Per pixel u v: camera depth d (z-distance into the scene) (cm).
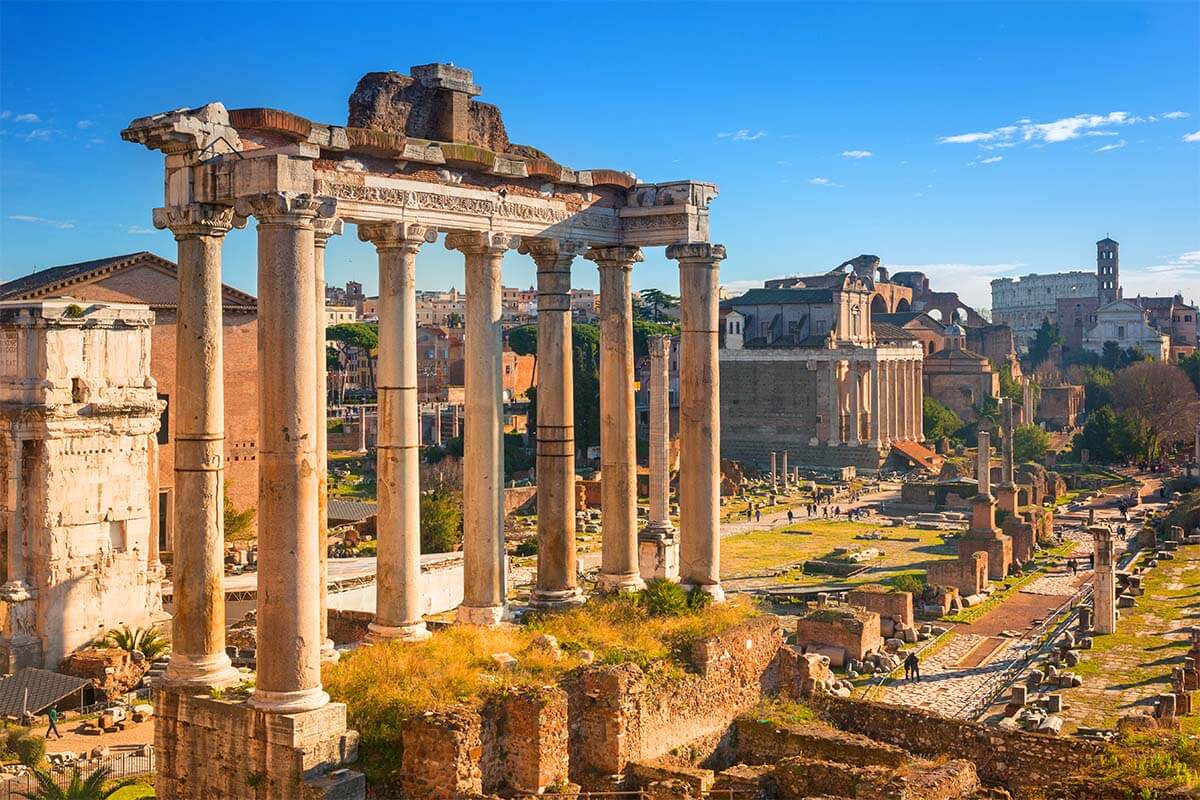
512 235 3581
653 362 7200
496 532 3588
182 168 2795
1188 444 19262
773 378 19188
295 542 2662
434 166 3366
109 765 4562
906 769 3002
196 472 2836
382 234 3288
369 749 2784
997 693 5881
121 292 9394
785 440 19075
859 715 3597
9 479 6247
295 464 2653
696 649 3434
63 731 5262
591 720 3062
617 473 3975
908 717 3494
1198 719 4738
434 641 3212
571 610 3694
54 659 6238
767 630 3731
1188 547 10456
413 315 3331
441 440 16988
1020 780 3275
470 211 3462
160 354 9306
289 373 2642
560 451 3816
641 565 6781
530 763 2822
